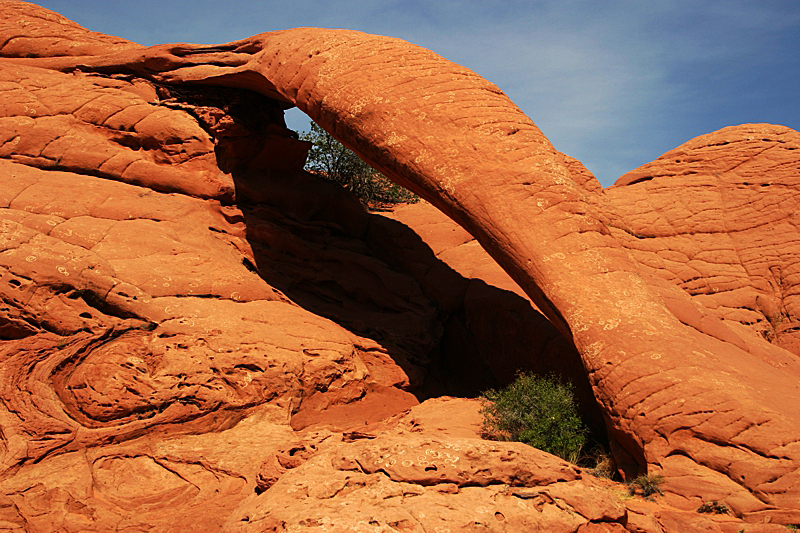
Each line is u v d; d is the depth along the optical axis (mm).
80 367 8633
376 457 5434
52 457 7414
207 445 8148
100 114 12750
